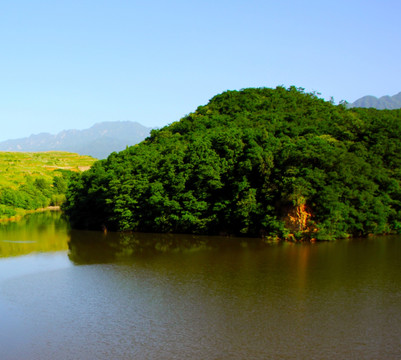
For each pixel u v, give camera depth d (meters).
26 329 41.22
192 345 37.09
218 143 99.19
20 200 188.00
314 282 55.03
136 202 103.50
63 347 37.19
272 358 34.53
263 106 135.75
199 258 70.75
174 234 99.00
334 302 47.41
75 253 77.69
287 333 39.28
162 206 98.06
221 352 35.72
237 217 90.38
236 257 70.56
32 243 90.50
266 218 85.81
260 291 51.59
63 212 193.12
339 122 112.56
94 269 64.25
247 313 44.38
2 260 71.62
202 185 96.31
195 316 43.78
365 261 66.06
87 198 121.81
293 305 46.59
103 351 36.28
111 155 132.25
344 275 58.19
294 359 34.34
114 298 49.94
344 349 36.00
